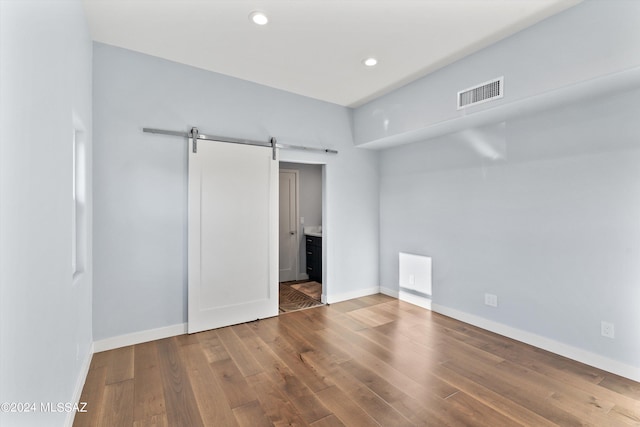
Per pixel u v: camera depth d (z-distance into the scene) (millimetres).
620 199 2301
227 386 2182
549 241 2715
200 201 3125
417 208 4027
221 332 3133
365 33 2492
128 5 2158
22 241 1071
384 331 3186
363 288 4473
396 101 3621
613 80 2072
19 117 1049
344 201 4266
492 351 2727
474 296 3348
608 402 1996
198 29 2461
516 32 2461
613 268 2340
